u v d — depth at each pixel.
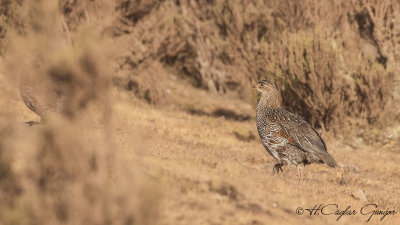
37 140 8.91
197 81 44.09
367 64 30.98
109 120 9.25
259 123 16.80
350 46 32.44
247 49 38.06
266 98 16.77
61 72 8.92
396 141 30.88
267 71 31.98
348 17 34.69
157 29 34.56
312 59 29.72
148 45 34.44
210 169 14.72
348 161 24.88
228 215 11.20
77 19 28.08
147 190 8.91
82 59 8.84
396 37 32.66
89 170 8.79
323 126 30.55
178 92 40.69
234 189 13.07
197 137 24.53
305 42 30.16
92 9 28.06
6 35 26.03
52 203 8.72
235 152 21.89
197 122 30.23
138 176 9.13
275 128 16.16
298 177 18.16
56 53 9.08
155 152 15.41
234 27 38.12
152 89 34.72
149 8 34.06
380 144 30.78
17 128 10.48
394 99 31.81
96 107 9.22
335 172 20.97
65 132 8.72
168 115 30.67
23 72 9.83
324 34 31.44
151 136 20.08
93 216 8.58
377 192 18.02
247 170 16.42
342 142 30.44
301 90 30.20
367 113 30.88
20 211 8.63
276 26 37.53
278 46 32.62
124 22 32.81
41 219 8.63
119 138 15.62
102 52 9.00
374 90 30.38
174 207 10.91
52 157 8.73
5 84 19.89
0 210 8.72
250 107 40.22
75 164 8.71
